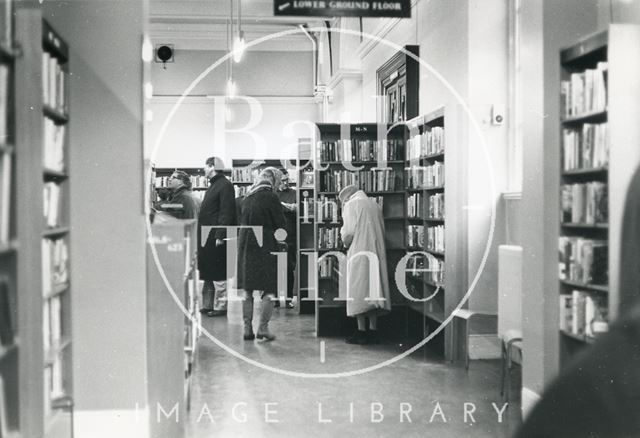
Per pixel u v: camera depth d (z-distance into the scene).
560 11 4.46
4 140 3.00
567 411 1.04
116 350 4.02
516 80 6.10
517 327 5.17
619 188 4.02
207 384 5.29
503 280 5.38
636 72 4.07
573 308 4.29
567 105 4.46
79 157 4.03
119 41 4.05
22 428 3.03
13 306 2.99
